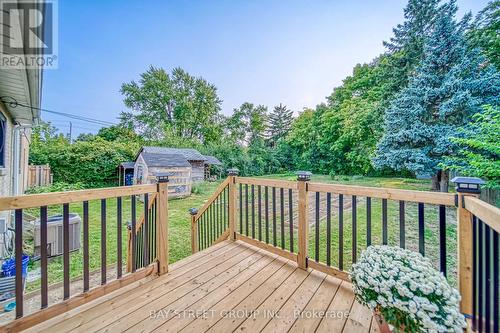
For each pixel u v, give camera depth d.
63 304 1.54
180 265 2.32
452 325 1.05
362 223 4.86
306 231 2.22
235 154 19.05
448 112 7.16
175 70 22.44
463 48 7.09
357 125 12.24
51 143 12.48
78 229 4.05
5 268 2.92
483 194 5.29
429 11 8.94
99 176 11.86
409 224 4.65
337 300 1.73
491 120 4.99
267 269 2.22
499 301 1.02
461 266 1.37
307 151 19.17
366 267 1.33
